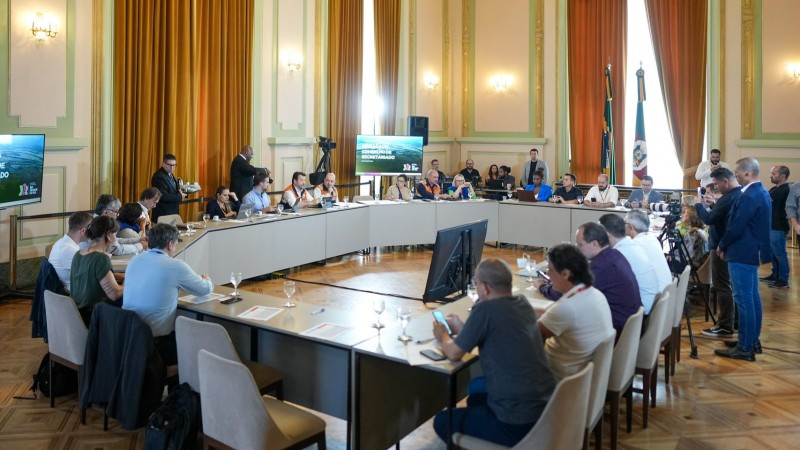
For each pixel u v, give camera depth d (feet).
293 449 9.12
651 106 35.78
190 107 25.63
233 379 8.62
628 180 36.70
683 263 18.42
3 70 19.79
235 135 28.14
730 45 33.27
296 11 30.68
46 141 20.71
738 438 12.00
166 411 10.05
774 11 32.27
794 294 22.53
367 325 11.30
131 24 23.13
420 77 38.09
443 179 35.14
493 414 8.92
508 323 8.73
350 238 28.12
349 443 10.36
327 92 32.89
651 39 34.88
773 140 32.48
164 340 11.90
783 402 13.60
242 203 24.20
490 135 40.11
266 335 12.12
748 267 15.76
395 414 10.91
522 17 38.52
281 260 24.32
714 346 17.12
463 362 9.45
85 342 12.04
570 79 37.50
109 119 22.70
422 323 11.42
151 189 18.98
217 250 21.29
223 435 8.99
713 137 33.99
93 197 22.41
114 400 11.32
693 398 13.80
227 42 27.27
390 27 35.73
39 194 19.83
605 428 12.36
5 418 12.33
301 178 27.02
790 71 32.12
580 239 11.93
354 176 34.81
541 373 8.73
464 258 15.60
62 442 11.44
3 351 15.87
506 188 36.19
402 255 30.17
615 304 11.60
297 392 11.81
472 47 40.34
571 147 37.78
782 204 23.41
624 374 10.94
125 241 16.20
